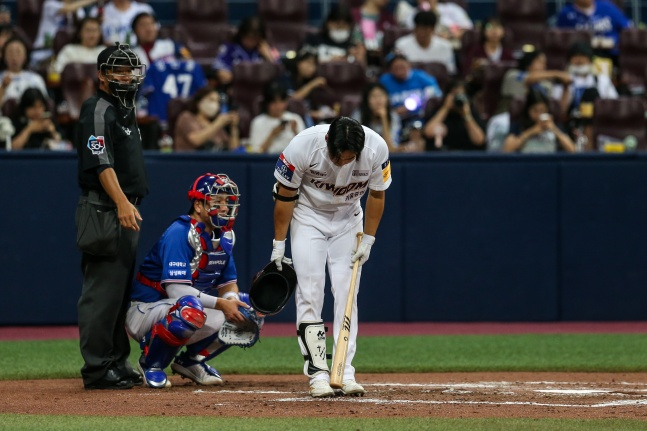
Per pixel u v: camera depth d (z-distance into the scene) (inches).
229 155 1467.8
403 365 1131.9
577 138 1694.1
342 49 1910.7
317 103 1753.2
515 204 1512.1
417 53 1899.6
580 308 1521.9
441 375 1067.9
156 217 1453.0
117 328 940.0
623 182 1518.2
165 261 922.7
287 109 1644.9
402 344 1312.7
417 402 837.2
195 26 2018.9
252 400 847.7
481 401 850.1
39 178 1449.3
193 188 933.2
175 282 920.9
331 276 875.4
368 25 2047.2
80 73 1688.0
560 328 1469.0
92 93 1665.8
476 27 2037.4
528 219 1512.1
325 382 860.0
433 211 1505.9
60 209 1454.2
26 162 1446.9
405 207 1503.4
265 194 1475.1
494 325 1496.1
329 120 1587.1
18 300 1453.0
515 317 1518.2
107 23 1908.2
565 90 1742.1
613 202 1518.2
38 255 1454.2
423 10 1943.9
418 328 1464.1
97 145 887.7
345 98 1752.0
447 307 1512.1
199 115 1563.7
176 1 2159.2
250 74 1758.1
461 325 1494.8
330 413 772.6
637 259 1521.9
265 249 1477.6
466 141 1656.0
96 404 824.9
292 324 1517.0
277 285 889.5
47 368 1091.9
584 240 1518.2
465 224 1508.4
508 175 1509.6
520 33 2082.9
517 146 1596.9
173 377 1030.4
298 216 870.4
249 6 2237.9
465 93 1726.1
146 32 1776.6
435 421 722.8
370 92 1587.1
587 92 1739.7
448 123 1656.0
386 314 1507.1
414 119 1684.3
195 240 927.7
